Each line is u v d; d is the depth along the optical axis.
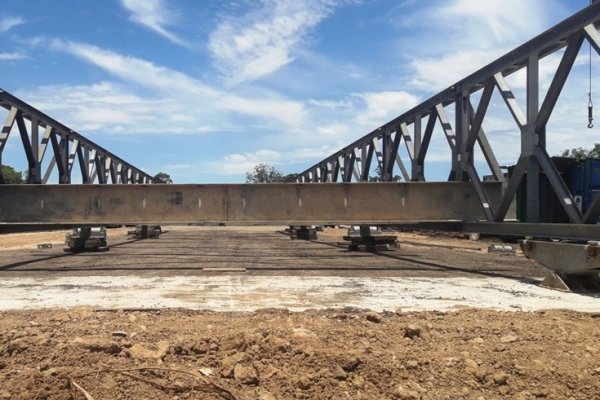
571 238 11.85
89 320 7.97
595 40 10.94
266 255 20.69
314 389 5.89
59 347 6.42
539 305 9.89
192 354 6.44
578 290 11.51
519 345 7.07
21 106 19.11
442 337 7.32
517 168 13.89
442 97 18.02
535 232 13.06
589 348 7.04
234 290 11.53
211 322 7.86
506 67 14.29
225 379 5.98
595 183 19.00
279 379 6.00
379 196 17.23
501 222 14.81
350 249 23.09
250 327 7.48
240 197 17.22
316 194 17.22
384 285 12.37
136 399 5.60
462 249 24.42
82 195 17.23
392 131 23.06
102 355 6.31
